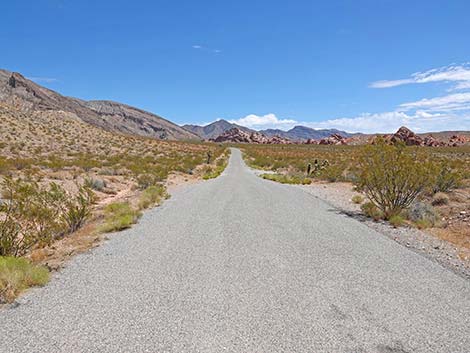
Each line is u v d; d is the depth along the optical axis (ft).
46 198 26.58
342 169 86.58
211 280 16.31
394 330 12.10
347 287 15.74
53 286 15.51
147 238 24.13
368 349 10.93
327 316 12.98
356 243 23.44
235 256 20.06
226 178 79.05
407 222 31.94
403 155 33.88
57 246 22.59
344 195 50.52
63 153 125.80
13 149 108.06
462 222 32.22
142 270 17.63
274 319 12.64
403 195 35.01
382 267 18.66
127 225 27.78
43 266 17.63
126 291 14.96
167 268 17.94
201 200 42.04
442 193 45.01
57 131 182.91
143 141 244.63
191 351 10.62
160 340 11.18
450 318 13.08
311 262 19.17
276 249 21.57
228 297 14.43
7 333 11.51
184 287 15.46
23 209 23.89
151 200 39.78
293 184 68.39
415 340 11.51
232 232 25.86
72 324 12.10
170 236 24.68
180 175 89.45
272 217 31.73
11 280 14.75
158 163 121.29
